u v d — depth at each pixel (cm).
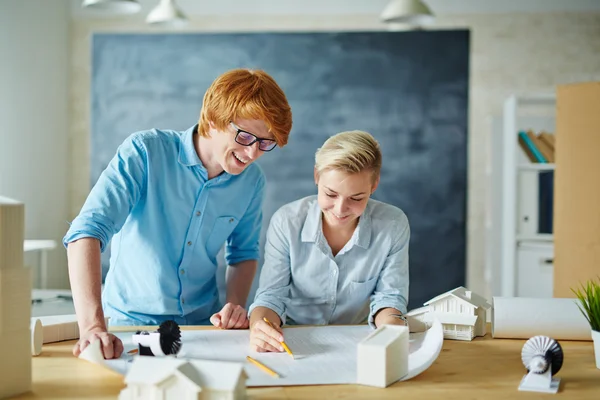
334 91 445
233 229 178
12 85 430
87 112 505
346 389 106
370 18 493
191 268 172
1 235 101
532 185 391
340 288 165
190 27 498
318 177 151
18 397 102
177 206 165
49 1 473
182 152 164
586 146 318
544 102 391
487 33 490
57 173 489
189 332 145
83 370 117
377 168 148
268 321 136
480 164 494
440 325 128
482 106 493
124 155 158
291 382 109
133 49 451
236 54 449
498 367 121
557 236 329
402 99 443
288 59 447
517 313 142
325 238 162
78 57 504
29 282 106
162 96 450
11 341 102
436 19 490
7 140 426
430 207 443
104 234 145
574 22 486
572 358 128
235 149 150
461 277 442
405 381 112
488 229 482
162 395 93
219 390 92
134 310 169
